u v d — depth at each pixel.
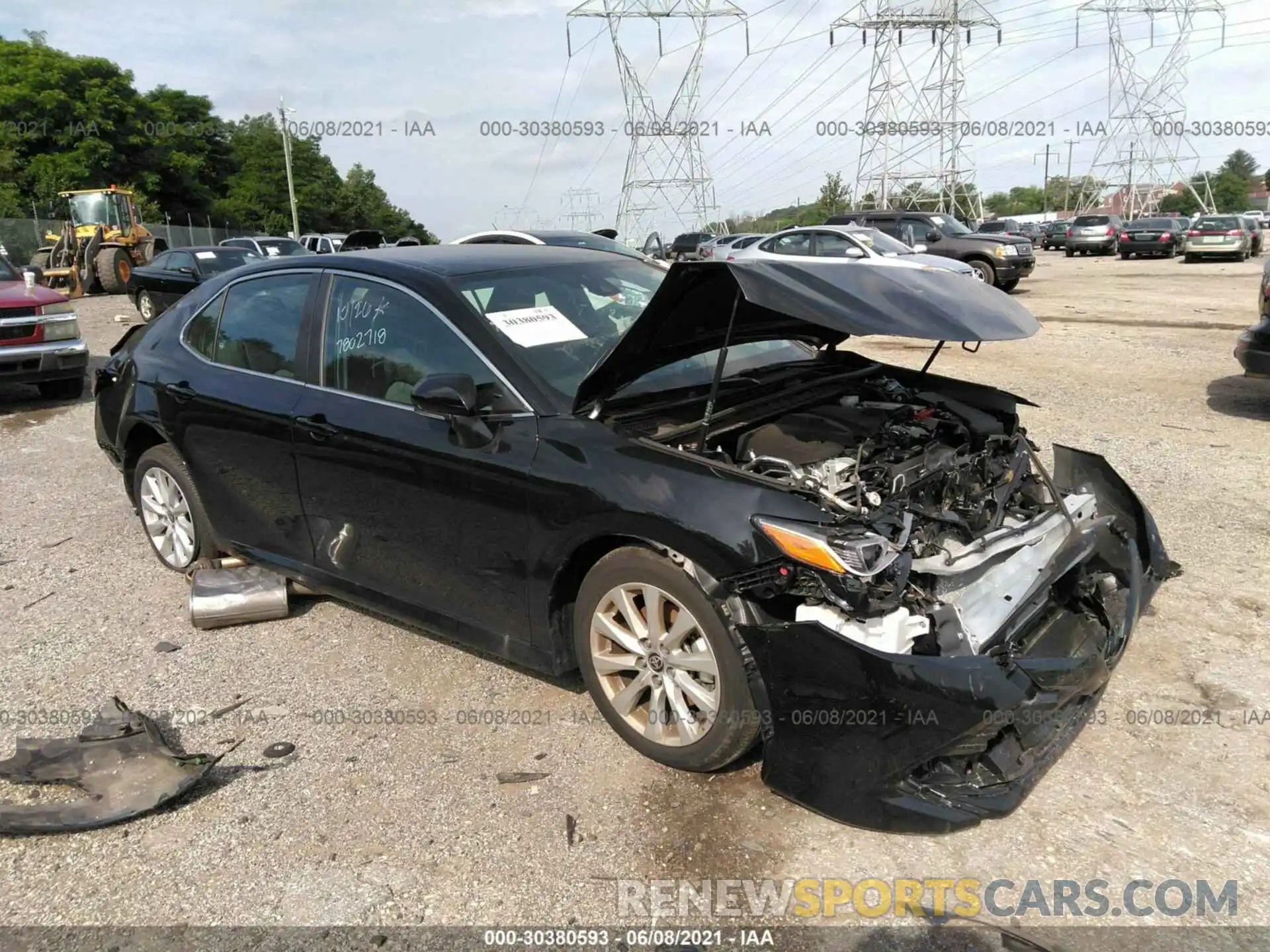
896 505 2.92
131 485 5.04
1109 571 3.44
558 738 3.27
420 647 3.97
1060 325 13.90
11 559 5.05
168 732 3.35
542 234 13.40
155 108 51.41
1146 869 2.56
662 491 2.82
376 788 3.01
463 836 2.78
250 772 3.11
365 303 3.72
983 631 2.89
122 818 2.85
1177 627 3.90
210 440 4.21
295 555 4.05
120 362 4.92
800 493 2.75
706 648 2.82
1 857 2.74
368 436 3.53
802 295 2.91
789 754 2.64
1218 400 8.28
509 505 3.15
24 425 8.55
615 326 3.70
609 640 3.13
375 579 3.73
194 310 4.55
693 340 3.37
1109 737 3.16
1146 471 6.06
